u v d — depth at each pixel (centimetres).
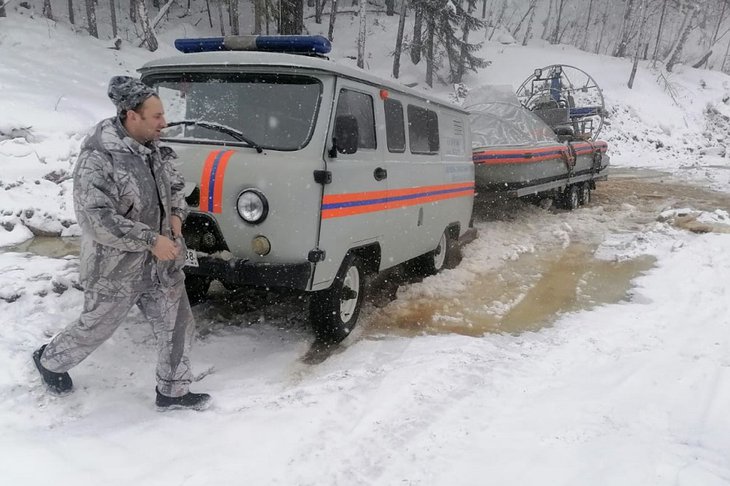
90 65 1836
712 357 471
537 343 527
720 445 338
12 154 923
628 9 4247
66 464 303
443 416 381
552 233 1016
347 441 347
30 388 388
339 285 493
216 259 454
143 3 2252
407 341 530
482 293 690
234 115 486
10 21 1973
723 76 3969
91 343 364
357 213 502
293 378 445
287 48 525
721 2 5469
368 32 3534
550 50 3916
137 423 359
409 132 620
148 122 331
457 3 2892
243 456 325
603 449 333
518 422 372
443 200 710
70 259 661
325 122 466
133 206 336
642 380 431
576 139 1324
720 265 749
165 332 369
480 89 1266
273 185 438
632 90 3331
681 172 2031
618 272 779
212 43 543
